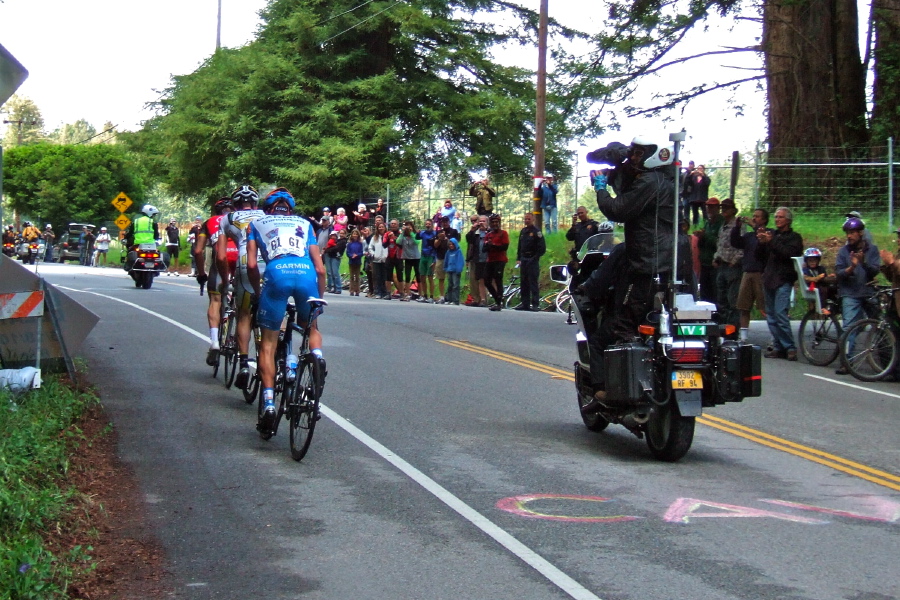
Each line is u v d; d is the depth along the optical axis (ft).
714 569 18.10
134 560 18.22
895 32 85.81
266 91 139.03
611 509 21.85
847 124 87.30
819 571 18.07
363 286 101.55
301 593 16.74
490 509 21.70
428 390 35.96
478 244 77.66
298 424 25.88
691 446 28.37
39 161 246.47
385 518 20.97
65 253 187.73
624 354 25.96
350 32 140.77
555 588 17.07
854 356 42.32
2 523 18.47
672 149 26.00
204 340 48.03
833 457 27.45
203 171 148.87
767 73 85.66
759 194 82.94
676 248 25.93
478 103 138.21
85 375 36.91
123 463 25.05
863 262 43.75
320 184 130.31
